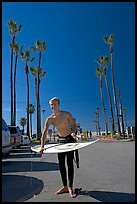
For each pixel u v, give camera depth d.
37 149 5.52
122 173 7.50
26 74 44.81
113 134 43.56
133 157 11.32
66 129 5.46
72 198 5.05
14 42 39.53
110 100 45.94
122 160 10.35
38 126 44.62
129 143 22.91
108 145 20.20
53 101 5.44
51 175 7.66
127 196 5.11
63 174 5.46
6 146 9.98
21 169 8.98
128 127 41.03
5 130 10.17
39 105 45.28
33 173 8.09
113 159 10.77
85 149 16.64
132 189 5.65
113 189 5.68
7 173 8.17
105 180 6.61
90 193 5.38
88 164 9.50
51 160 11.58
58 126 5.45
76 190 5.45
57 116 5.45
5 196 5.37
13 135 17.89
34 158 12.55
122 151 14.40
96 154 13.11
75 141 5.56
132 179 6.66
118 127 41.50
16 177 7.45
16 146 19.91
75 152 5.66
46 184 6.43
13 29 39.66
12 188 6.07
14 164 10.38
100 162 9.95
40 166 9.66
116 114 41.47
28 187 6.14
